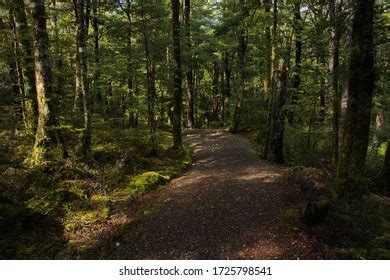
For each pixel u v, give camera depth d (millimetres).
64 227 8141
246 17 17734
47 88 10656
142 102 14258
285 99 14492
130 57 14312
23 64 12328
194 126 27781
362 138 9227
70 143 12516
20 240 7438
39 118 10703
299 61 18891
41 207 8477
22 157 10859
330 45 13453
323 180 10539
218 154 15273
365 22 8734
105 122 15859
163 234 7621
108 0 16625
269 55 16219
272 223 7754
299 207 8125
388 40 8906
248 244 7004
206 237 7383
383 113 16094
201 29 25484
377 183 11203
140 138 14766
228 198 9211
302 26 16000
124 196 9914
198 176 11602
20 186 9172
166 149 14844
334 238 6965
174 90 14875
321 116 17719
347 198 9023
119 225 8297
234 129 22562
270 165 12805
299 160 15172
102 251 7203
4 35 13469
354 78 9094
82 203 9164
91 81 16531
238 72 22734
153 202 9406
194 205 8922
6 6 12609
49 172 10039
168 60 16672
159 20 13648
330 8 12234
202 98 37031
